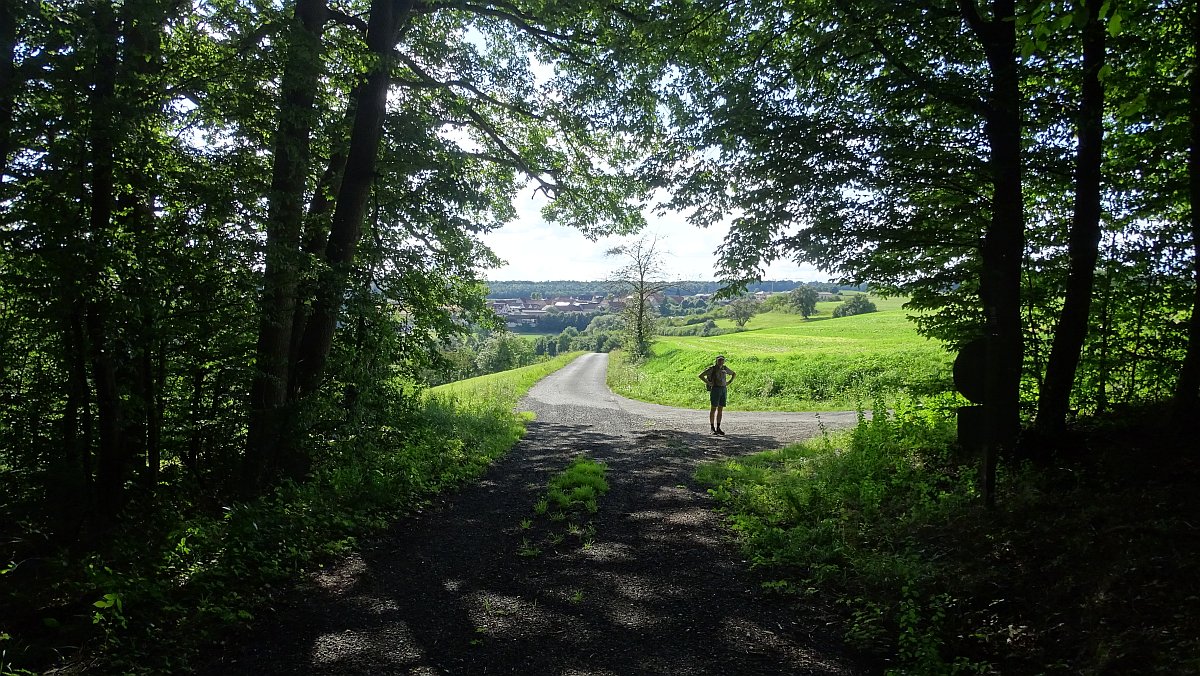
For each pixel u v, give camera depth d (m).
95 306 6.82
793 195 7.61
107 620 4.15
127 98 6.35
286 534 5.97
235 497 7.67
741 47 9.09
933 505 6.16
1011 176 6.59
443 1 11.06
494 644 4.25
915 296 8.08
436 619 4.64
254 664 3.96
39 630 4.17
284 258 7.89
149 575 4.93
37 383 8.62
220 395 9.04
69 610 4.38
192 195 7.75
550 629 4.46
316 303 9.06
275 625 4.50
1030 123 6.90
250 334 9.23
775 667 3.91
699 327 89.12
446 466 9.60
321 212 10.64
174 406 9.09
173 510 7.64
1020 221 6.57
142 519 7.52
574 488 8.38
